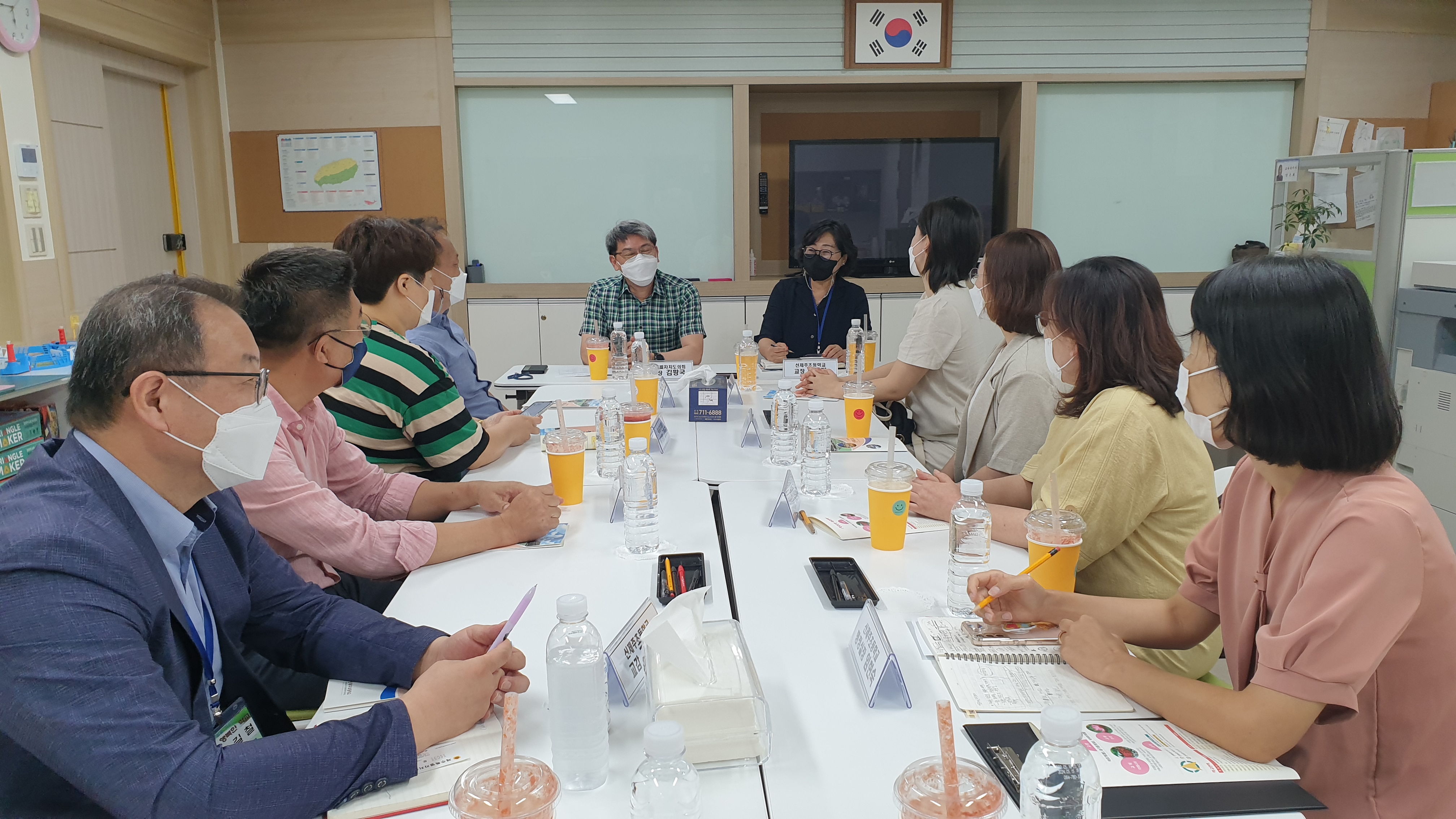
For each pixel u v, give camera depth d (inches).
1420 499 41.1
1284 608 43.6
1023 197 218.4
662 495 82.0
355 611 52.9
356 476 78.4
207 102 207.5
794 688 47.9
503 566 65.2
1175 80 213.8
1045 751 34.8
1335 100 216.2
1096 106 217.0
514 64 209.5
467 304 218.5
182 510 44.1
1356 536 39.8
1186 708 42.9
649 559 66.1
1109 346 65.8
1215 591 52.8
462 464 90.3
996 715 44.6
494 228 218.8
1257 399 41.9
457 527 68.0
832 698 46.9
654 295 167.2
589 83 210.2
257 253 217.8
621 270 160.2
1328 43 213.8
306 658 51.8
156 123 200.5
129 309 40.2
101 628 36.7
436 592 60.8
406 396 87.4
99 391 39.9
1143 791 38.5
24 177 151.9
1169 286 224.4
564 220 218.8
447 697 42.8
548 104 213.8
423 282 92.7
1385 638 39.2
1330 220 174.1
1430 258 151.6
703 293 220.2
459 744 42.8
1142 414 62.4
